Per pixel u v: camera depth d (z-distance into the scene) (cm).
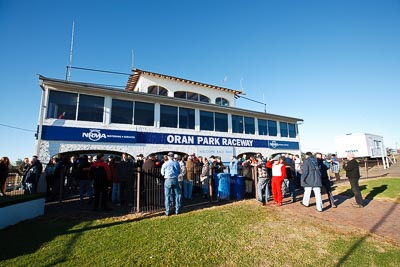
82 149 1090
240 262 350
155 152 1289
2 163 819
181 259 357
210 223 545
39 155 989
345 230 492
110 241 426
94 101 1176
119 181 741
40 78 1024
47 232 477
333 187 1101
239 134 1675
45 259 353
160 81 1794
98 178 675
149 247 400
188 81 1889
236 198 875
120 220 574
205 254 376
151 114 1332
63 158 977
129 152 1211
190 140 1430
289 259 360
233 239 442
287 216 609
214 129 1570
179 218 591
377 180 1153
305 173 704
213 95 2047
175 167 646
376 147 2483
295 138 2061
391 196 815
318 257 365
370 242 422
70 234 465
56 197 886
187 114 1466
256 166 898
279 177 750
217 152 1534
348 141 2375
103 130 1157
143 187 683
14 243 417
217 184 880
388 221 552
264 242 428
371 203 744
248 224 538
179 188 655
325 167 731
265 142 1814
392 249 391
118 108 1234
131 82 1886
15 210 544
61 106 1088
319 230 493
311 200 835
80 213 641
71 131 1077
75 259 353
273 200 850
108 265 335
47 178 843
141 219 583
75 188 1003
